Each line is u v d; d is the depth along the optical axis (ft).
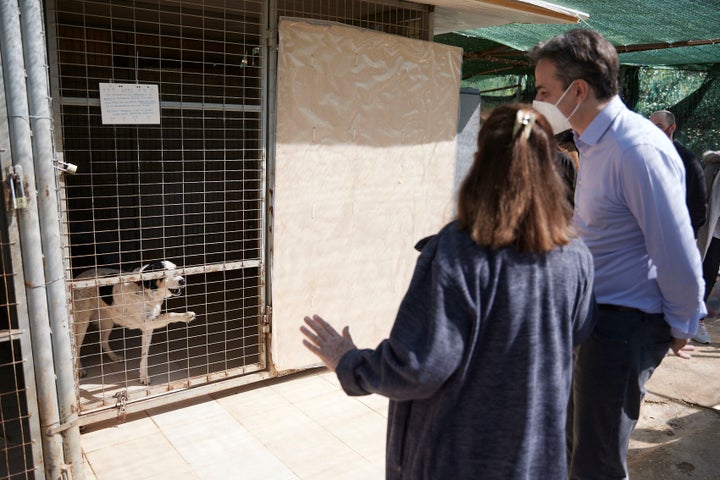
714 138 28.45
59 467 8.73
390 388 4.58
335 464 10.12
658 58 26.25
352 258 13.34
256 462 10.12
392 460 5.18
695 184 14.85
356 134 12.75
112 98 10.18
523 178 4.50
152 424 11.33
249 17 15.06
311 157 12.24
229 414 11.80
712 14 17.42
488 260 4.56
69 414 8.75
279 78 11.50
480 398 4.66
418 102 13.58
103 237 18.89
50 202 8.07
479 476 4.73
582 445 7.10
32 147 7.84
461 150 16.52
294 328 12.88
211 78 19.77
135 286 12.36
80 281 10.54
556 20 14.19
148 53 18.45
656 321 6.69
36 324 8.16
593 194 6.64
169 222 20.40
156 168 19.81
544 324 4.69
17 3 7.47
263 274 12.41
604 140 6.44
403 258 14.24
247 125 18.24
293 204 12.23
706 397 13.19
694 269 6.14
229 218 20.30
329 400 12.48
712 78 28.32
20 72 7.54
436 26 15.84
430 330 4.44
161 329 16.49
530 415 4.64
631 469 10.20
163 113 19.39
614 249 6.66
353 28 12.17
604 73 6.30
